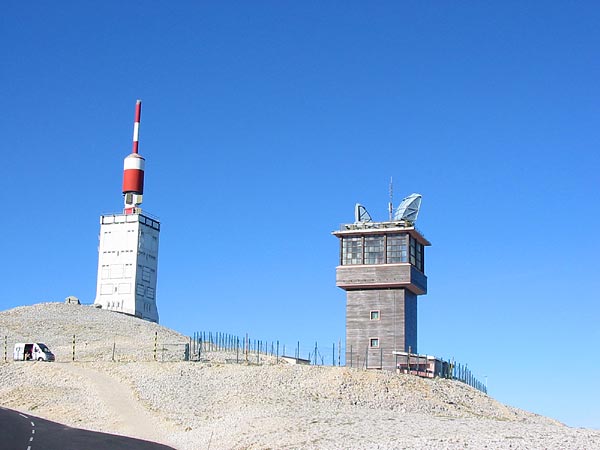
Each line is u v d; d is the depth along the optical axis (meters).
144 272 165.62
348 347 107.81
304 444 57.34
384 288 108.06
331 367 92.19
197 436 65.88
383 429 62.47
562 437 55.41
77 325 133.25
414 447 53.09
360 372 91.12
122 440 62.75
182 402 80.00
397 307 107.00
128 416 75.69
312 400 81.06
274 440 60.06
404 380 92.38
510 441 53.97
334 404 79.88
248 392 82.62
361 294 109.00
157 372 90.81
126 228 165.25
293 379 87.69
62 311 143.88
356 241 110.50
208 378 88.50
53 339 122.62
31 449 54.59
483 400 94.94
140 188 170.25
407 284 106.38
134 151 173.00
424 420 68.56
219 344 116.75
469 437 56.53
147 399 81.38
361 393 85.38
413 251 110.69
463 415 83.81
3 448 54.28
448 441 54.78
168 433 69.25
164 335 132.25
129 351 111.12
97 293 164.25
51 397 83.31
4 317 136.88
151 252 168.62
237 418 70.50
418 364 101.69
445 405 86.94
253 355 110.19
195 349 109.75
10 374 92.62
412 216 111.38
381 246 109.19
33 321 134.00
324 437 59.47
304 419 67.88
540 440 54.16
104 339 123.50
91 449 56.66
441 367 105.94
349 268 109.00
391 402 84.06
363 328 107.81
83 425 72.94
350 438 58.53
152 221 170.00
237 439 62.44
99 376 90.81
